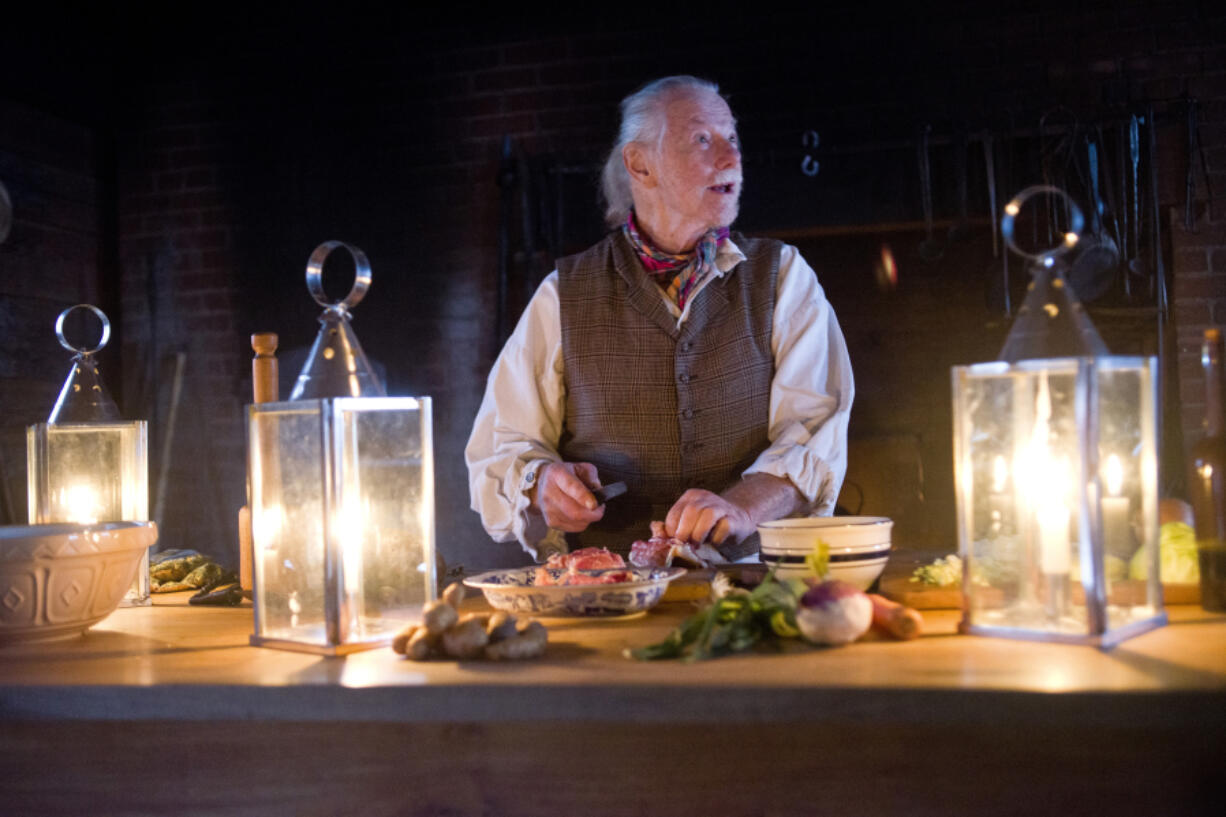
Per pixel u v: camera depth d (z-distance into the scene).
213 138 4.25
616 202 2.01
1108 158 3.53
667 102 1.80
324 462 1.05
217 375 4.22
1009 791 0.91
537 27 4.02
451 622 1.01
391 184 4.12
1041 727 0.87
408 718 0.91
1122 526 1.02
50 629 1.17
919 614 1.10
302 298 4.18
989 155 3.57
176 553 1.71
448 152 4.08
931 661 0.93
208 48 4.25
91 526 1.25
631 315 1.85
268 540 1.11
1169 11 3.57
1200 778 0.87
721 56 3.87
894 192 3.67
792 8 3.82
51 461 1.44
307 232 4.18
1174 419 3.50
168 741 1.03
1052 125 3.56
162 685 0.95
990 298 3.61
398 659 1.02
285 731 1.01
